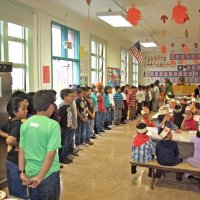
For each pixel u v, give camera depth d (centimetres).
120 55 1169
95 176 408
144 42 1096
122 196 342
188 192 357
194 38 1173
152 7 662
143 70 1650
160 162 354
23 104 240
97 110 711
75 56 748
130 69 1362
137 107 1037
